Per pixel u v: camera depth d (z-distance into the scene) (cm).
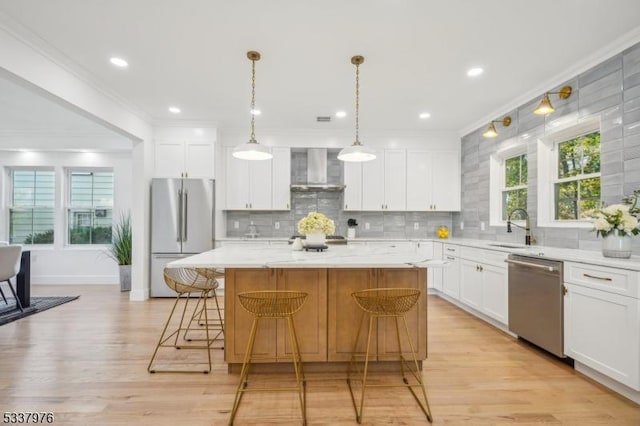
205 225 463
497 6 217
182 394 213
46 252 559
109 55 282
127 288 505
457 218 541
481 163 468
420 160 525
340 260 224
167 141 473
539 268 268
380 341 241
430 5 216
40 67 268
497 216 443
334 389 222
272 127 503
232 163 509
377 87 347
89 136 537
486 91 357
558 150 342
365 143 520
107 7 219
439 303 446
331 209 554
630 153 251
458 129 513
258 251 281
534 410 197
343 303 239
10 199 564
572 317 241
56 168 559
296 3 215
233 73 316
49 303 424
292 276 238
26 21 234
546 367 252
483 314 369
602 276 216
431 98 379
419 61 291
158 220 458
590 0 211
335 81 333
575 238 305
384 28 242
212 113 437
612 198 266
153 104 402
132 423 183
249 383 229
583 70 292
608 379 221
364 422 186
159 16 229
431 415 192
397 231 554
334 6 218
